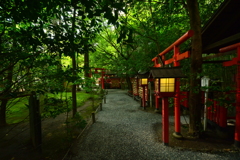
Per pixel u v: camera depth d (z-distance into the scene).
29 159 3.25
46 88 2.90
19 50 2.30
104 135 4.52
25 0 1.54
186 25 7.62
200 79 4.15
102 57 14.44
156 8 6.41
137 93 11.14
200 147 3.58
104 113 7.45
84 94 14.24
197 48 4.07
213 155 3.20
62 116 6.76
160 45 9.14
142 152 3.46
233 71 6.13
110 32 13.08
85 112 7.73
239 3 3.28
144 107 8.17
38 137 3.63
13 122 5.77
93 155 3.37
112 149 3.63
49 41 2.09
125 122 5.85
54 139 4.29
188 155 3.24
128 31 1.62
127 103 10.27
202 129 4.16
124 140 4.14
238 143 3.44
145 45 9.86
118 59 13.06
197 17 4.04
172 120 5.95
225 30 4.06
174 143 3.87
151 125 5.43
